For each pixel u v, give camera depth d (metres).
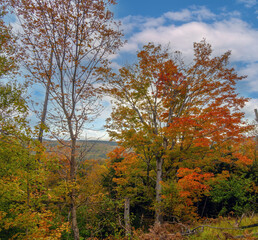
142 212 16.02
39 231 8.01
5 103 8.45
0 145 7.08
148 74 14.20
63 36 8.91
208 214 16.25
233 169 16.52
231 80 13.10
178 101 14.94
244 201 13.93
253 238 5.52
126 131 12.95
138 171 14.55
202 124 11.48
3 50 9.25
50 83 8.52
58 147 7.89
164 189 11.49
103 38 9.31
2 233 9.89
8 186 7.26
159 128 13.06
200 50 13.91
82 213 11.79
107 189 15.70
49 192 7.88
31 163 7.79
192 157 12.79
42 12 8.42
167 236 5.96
